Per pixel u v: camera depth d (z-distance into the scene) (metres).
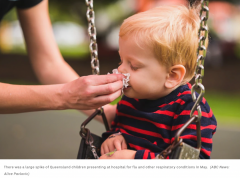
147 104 1.34
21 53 12.70
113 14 9.43
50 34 1.74
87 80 1.15
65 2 9.03
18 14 1.67
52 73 1.69
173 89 1.31
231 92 6.31
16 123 4.33
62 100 1.20
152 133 1.30
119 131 1.41
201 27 1.04
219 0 9.38
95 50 1.30
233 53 9.84
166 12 1.30
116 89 1.19
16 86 1.25
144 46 1.22
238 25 9.61
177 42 1.24
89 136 1.31
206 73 8.27
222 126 4.16
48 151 3.26
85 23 9.42
